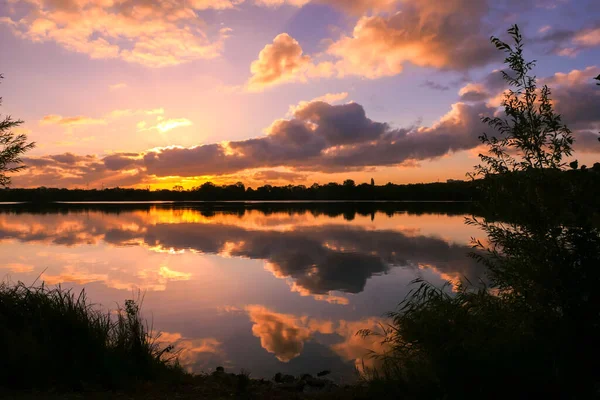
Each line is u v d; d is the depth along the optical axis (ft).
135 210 264.72
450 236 103.45
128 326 21.07
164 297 44.19
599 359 12.94
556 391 13.21
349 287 48.42
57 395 15.06
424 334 16.47
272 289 47.83
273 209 279.69
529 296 14.52
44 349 17.15
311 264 64.18
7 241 95.61
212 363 26.61
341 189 583.99
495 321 15.44
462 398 13.89
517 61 15.61
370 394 17.17
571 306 13.48
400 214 209.67
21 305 20.11
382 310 38.83
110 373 17.20
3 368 16.07
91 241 96.48
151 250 81.00
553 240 14.32
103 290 47.26
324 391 20.33
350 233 112.78
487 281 43.37
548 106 15.26
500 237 15.49
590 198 13.16
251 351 28.81
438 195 520.01
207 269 60.75
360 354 28.04
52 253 76.69
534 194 14.90
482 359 14.07
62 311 19.45
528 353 13.97
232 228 130.52
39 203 444.55
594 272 13.15
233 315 37.42
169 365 21.15
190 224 147.33
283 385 21.03
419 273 55.57
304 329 33.47
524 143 15.40
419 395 15.30
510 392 13.50
